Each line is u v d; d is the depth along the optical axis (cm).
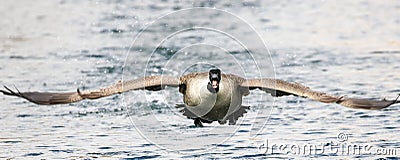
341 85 1795
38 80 1855
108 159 1277
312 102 1611
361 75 1884
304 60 2053
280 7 2811
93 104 1609
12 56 2114
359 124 1462
